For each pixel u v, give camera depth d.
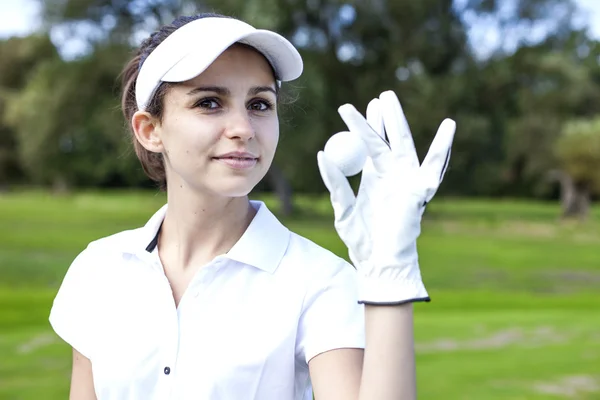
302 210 28.08
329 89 23.92
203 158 1.43
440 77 23.91
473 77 24.42
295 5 22.05
